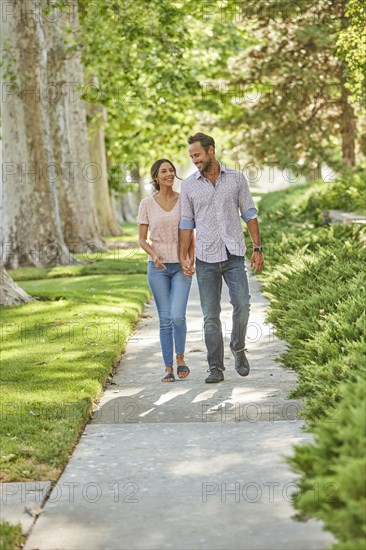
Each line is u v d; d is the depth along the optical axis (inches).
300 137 1633.9
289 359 407.8
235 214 382.9
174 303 395.2
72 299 668.7
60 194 1225.4
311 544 210.1
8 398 357.1
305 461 208.7
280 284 575.8
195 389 379.2
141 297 685.3
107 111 1461.6
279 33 1572.3
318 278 531.2
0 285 650.8
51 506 243.8
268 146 1635.1
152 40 1067.9
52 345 480.7
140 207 397.7
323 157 1631.4
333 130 1663.4
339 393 291.3
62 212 1229.1
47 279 903.1
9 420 323.6
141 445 299.0
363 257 599.2
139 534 221.1
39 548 215.3
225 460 277.7
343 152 1631.4
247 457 279.6
